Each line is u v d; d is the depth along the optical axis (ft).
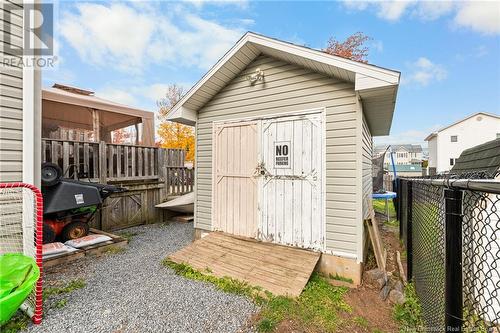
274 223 13.38
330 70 11.39
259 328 7.48
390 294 9.81
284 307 8.50
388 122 17.17
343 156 11.52
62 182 13.91
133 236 18.22
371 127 19.47
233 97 15.23
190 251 13.30
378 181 33.01
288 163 13.03
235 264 11.71
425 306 7.95
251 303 8.95
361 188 11.21
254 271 10.96
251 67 14.49
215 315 8.20
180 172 25.55
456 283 4.30
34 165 9.79
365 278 11.30
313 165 12.27
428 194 7.61
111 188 15.85
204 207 16.43
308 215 12.33
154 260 13.26
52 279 10.78
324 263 11.76
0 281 6.95
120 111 23.67
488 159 10.22
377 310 9.07
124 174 20.63
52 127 28.45
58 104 23.85
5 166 9.13
